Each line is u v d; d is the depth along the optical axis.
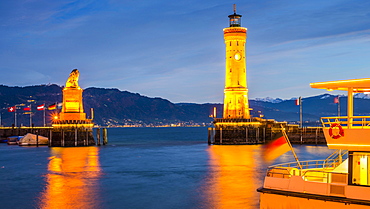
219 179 68.00
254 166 83.88
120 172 78.94
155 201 52.62
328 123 30.16
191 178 69.94
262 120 157.88
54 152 127.31
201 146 150.25
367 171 28.20
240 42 154.25
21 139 164.00
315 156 102.06
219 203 50.59
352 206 27.69
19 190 60.94
